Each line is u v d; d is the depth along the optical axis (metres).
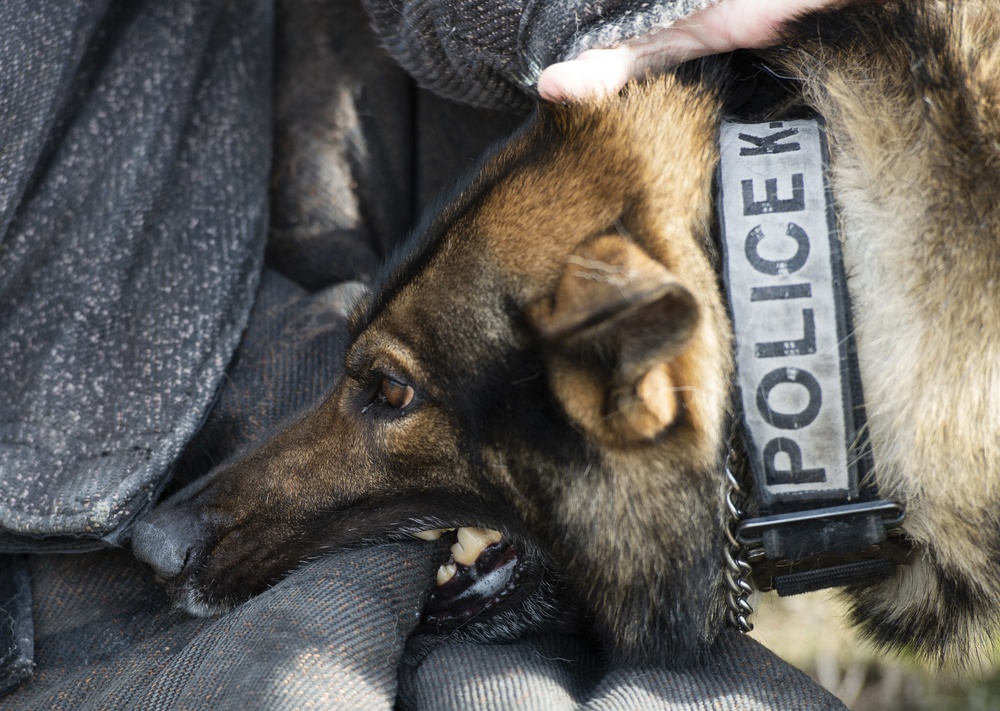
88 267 3.40
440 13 3.28
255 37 3.94
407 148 4.33
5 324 3.32
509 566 3.25
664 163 2.84
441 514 3.12
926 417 2.70
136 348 3.38
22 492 3.10
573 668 3.12
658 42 3.05
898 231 2.71
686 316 2.31
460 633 3.25
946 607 2.98
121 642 3.20
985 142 2.67
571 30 2.98
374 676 2.78
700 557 2.88
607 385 2.60
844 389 2.68
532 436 2.85
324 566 3.00
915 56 2.78
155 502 3.28
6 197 3.24
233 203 3.72
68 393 3.26
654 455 2.77
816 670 5.07
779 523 2.77
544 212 2.81
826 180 2.77
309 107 4.19
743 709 2.76
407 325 2.94
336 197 4.18
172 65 3.65
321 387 3.54
